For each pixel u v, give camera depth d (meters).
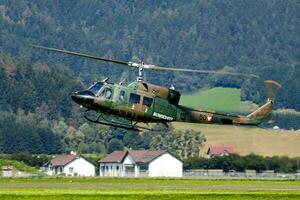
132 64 135.12
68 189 136.12
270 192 132.62
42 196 119.62
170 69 131.62
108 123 136.50
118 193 126.50
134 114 136.12
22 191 129.12
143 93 136.38
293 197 123.75
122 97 135.62
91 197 119.62
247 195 125.12
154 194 124.81
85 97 134.75
